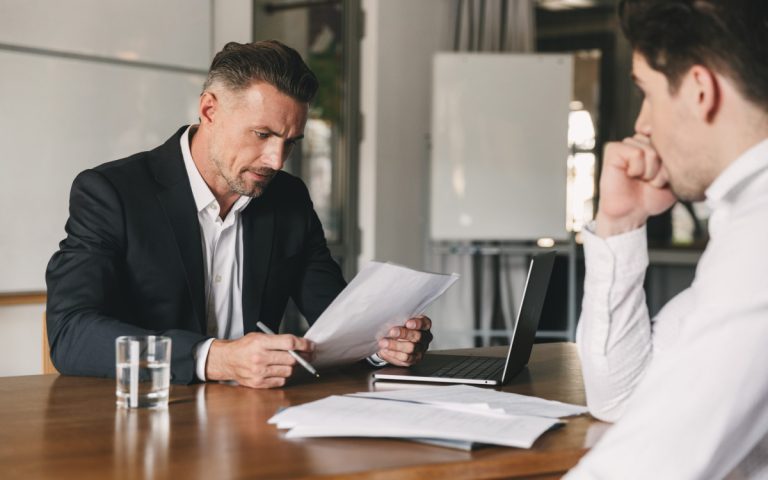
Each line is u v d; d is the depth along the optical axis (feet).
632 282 4.37
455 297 18.22
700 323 2.84
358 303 5.54
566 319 18.71
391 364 6.28
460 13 18.20
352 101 17.15
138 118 13.16
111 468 3.67
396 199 17.71
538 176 17.11
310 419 4.28
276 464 3.73
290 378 5.71
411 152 18.04
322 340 5.54
